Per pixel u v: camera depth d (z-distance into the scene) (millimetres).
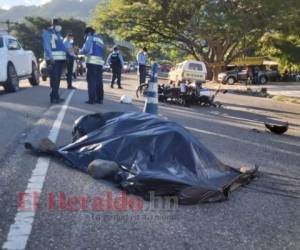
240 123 12359
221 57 50594
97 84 13180
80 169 5859
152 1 48844
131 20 51031
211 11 42906
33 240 3930
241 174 5914
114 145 5832
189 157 5547
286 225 4605
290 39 49375
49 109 11445
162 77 54219
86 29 12867
